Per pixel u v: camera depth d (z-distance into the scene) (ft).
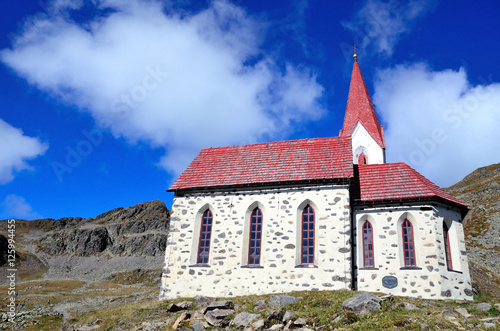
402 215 75.25
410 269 70.79
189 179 90.17
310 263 74.74
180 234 84.64
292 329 49.52
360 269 73.51
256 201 82.17
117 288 268.00
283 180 80.79
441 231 73.56
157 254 443.32
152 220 554.46
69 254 471.21
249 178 85.15
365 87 129.90
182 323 56.59
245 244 79.61
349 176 76.84
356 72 133.28
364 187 81.87
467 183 384.88
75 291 251.80
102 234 508.12
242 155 95.45
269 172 85.51
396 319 47.62
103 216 645.92
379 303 52.65
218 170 91.61
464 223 261.24
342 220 74.54
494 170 388.16
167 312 65.87
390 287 70.54
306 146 92.32
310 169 82.89
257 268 76.43
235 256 78.95
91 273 393.09
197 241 83.56
